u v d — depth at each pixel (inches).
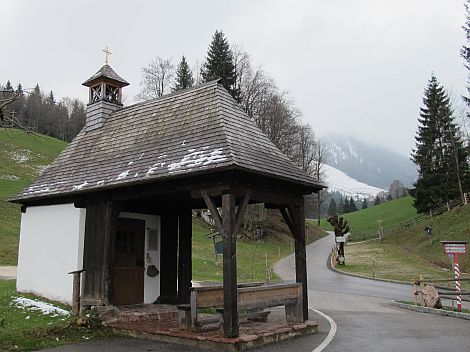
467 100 1545.3
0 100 371.9
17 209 1492.4
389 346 364.2
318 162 2908.5
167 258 549.3
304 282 438.0
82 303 461.4
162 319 450.3
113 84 625.3
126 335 393.7
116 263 501.0
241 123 454.3
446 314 575.2
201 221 1887.3
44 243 537.3
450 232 1535.4
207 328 378.6
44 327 389.1
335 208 5364.2
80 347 350.9
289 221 444.1
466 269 1197.7
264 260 1423.5
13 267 968.9
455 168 2066.9
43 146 2500.0
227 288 352.8
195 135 431.2
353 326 465.7
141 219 534.3
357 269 1284.4
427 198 2140.7
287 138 2114.9
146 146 472.4
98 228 470.0
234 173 365.7
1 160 2084.2
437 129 2180.1
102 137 563.5
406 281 1010.1
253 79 2036.2
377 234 2316.7
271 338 370.3
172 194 418.3
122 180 430.9
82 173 512.4
